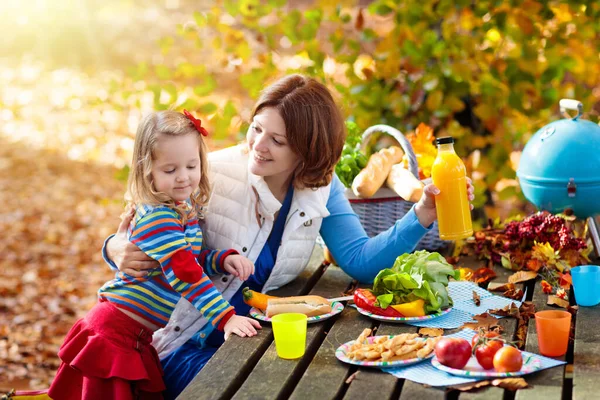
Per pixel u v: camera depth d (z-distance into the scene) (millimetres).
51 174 8344
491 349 1903
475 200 3953
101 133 9648
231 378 1971
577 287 2363
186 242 2311
